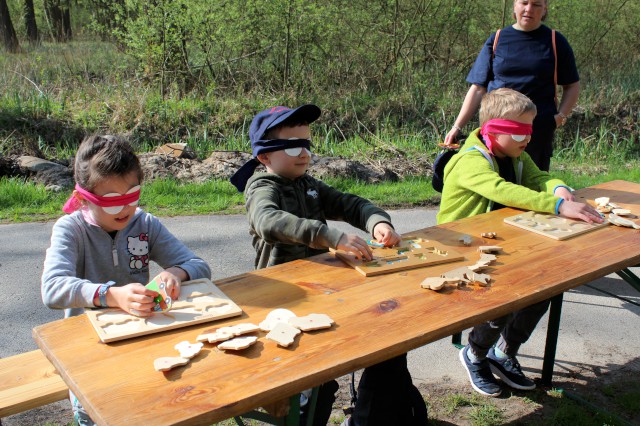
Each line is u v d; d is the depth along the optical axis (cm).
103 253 231
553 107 428
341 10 1141
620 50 1330
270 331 185
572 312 436
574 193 367
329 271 237
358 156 891
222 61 1111
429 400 324
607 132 1044
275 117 260
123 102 964
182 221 609
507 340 327
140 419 144
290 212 266
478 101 449
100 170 206
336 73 1129
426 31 1162
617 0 1303
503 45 430
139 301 191
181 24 1048
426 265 244
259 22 1092
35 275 472
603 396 333
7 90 980
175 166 778
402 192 739
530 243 272
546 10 427
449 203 339
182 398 152
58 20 1631
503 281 229
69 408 308
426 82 1126
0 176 712
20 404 206
